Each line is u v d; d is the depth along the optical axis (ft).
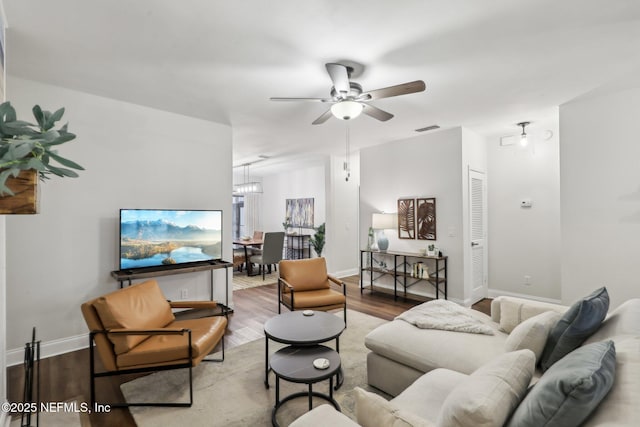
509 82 9.45
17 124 2.98
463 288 14.51
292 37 7.04
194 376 8.43
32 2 5.78
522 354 4.06
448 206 15.01
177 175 12.39
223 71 8.67
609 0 5.84
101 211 10.64
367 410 3.99
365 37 7.05
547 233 14.71
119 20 6.40
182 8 6.04
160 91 10.12
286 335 7.55
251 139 16.74
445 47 7.47
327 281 12.96
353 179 22.75
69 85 9.67
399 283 17.35
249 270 22.82
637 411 2.66
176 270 11.14
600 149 10.52
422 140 16.01
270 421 6.62
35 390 7.77
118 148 10.98
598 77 9.12
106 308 7.09
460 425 3.28
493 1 5.88
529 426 3.09
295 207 29.22
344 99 8.39
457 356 6.46
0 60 5.39
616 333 4.79
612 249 10.28
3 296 6.16
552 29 6.77
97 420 6.66
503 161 15.97
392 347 7.30
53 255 9.77
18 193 2.96
